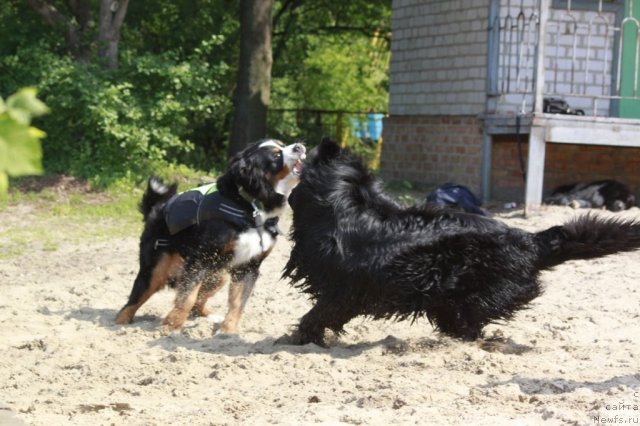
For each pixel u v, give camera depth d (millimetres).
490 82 16672
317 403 5043
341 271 6352
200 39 21031
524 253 6391
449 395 5129
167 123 17641
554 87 17234
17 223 14062
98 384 5758
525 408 4762
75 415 4922
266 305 8625
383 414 4641
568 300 8758
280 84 24328
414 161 18969
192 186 16469
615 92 17562
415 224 6355
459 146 17562
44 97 16375
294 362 6117
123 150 16828
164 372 5977
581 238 6363
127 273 10492
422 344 6590
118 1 17578
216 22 21281
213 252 7090
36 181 16062
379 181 6723
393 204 6551
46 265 11219
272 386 5582
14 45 17578
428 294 6266
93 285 9734
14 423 4348
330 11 24453
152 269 7617
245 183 6977
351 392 5332
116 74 17203
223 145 22594
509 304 6398
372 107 28547
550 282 9680
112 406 5102
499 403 4879
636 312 8141
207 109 17750
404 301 6289
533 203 14859
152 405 5184
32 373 6074
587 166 17156
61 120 16719
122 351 6719
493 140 16797
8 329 7617
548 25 17078
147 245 7613
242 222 7012
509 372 5797
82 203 15453
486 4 16781
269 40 18922
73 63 16719
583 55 17391
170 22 21141
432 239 6242
